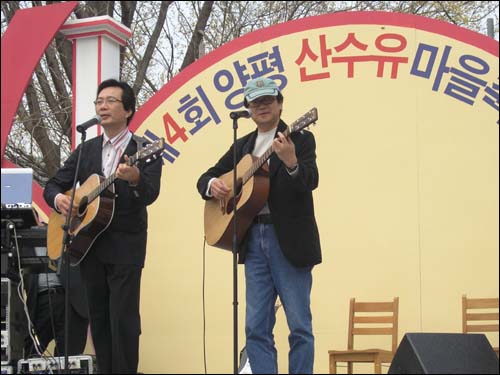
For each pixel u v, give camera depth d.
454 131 6.07
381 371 5.91
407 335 3.47
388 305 5.82
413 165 6.10
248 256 4.07
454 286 5.93
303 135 4.03
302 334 3.90
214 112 6.42
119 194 4.58
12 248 4.90
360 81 6.23
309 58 6.32
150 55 12.45
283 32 6.40
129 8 12.53
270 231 4.00
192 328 6.23
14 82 6.39
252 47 6.42
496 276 5.88
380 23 6.27
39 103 12.09
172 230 6.36
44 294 5.67
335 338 6.01
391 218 6.07
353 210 6.12
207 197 4.44
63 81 11.88
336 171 6.18
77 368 4.96
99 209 4.49
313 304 6.07
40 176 11.62
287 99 6.30
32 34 6.46
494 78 6.07
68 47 11.71
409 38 6.22
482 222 5.96
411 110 6.15
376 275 6.03
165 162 6.43
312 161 3.95
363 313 6.16
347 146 6.19
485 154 6.02
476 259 5.93
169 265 6.33
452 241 5.98
